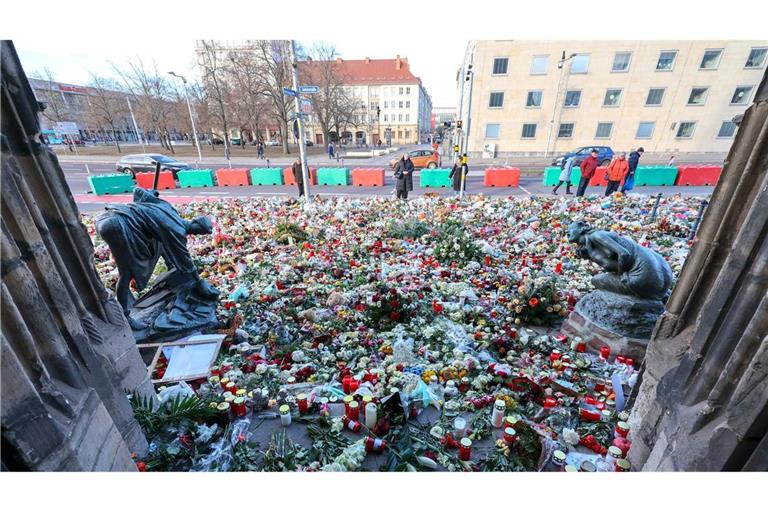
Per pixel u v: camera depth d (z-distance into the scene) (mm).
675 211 9016
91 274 2170
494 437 2594
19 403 1288
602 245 3600
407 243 7000
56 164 1901
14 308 1326
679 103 22875
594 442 2486
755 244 1508
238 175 16250
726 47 21281
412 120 57000
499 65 23344
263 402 2852
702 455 1570
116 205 3305
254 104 27328
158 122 33406
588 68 22766
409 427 2625
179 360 3336
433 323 4062
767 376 1329
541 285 4367
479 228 7961
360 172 15664
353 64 57156
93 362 1918
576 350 3641
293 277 5453
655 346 2227
